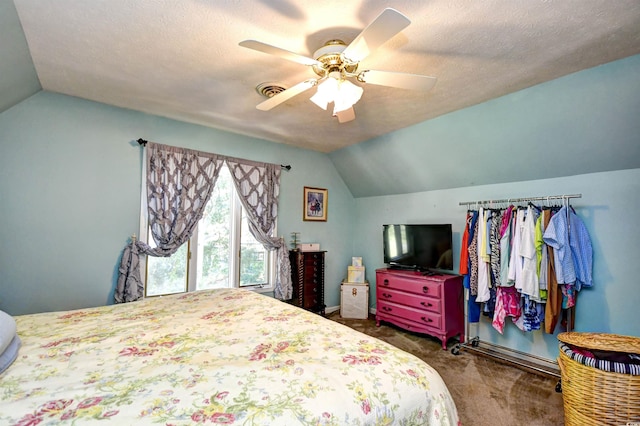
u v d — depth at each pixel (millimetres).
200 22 1559
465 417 1968
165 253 2914
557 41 1702
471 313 2984
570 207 2516
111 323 1583
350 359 1166
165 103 2652
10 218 2320
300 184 4078
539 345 2768
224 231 3420
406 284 3443
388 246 3918
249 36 1674
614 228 2430
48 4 1423
